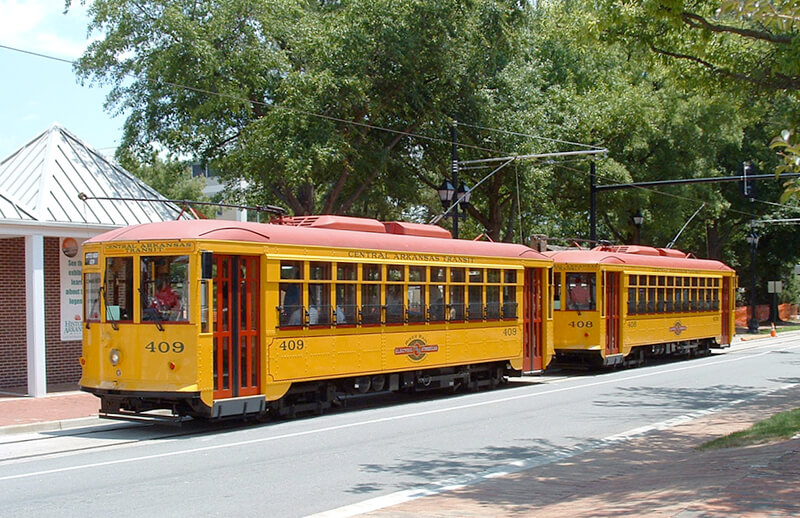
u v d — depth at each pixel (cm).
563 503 840
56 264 2080
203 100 2534
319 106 2519
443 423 1505
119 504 878
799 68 1158
